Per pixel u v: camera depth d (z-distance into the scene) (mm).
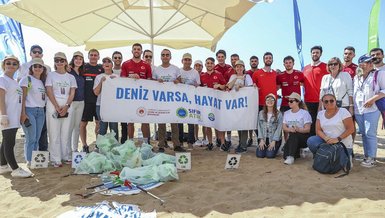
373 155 5516
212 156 6523
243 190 4285
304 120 5941
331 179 4746
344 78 5934
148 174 4641
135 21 7887
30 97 5375
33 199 4113
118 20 8312
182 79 6910
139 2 7754
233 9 6992
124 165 5203
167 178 4691
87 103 6648
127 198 4020
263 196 4020
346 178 4809
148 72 6762
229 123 6793
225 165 5457
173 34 9172
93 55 6594
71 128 5965
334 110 5367
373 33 9766
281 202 3797
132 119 6293
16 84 4953
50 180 4875
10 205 3961
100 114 6172
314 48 6781
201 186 4484
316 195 4012
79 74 6273
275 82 6914
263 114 6379
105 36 9203
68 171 5363
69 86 5680
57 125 5621
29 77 5320
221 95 6820
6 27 9227
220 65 7797
